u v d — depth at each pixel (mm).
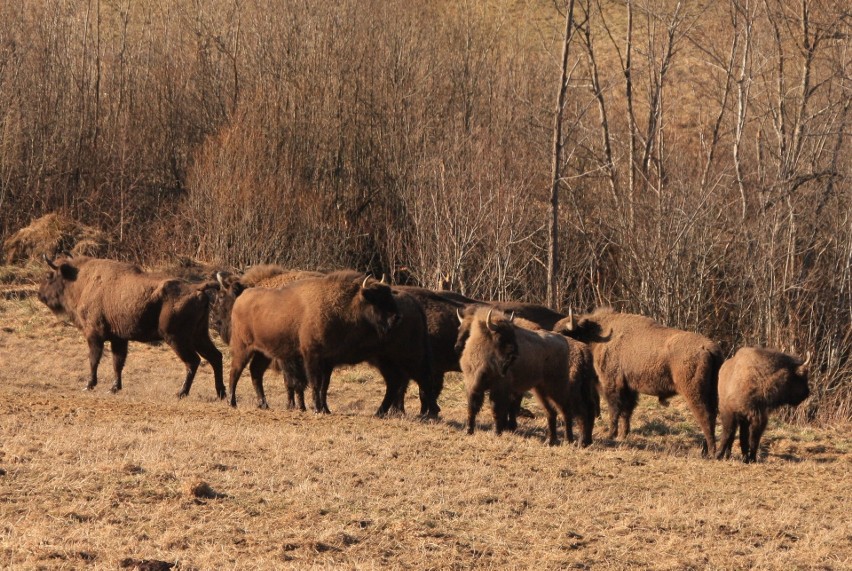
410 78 127625
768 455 54094
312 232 109812
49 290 61375
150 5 143625
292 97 124250
